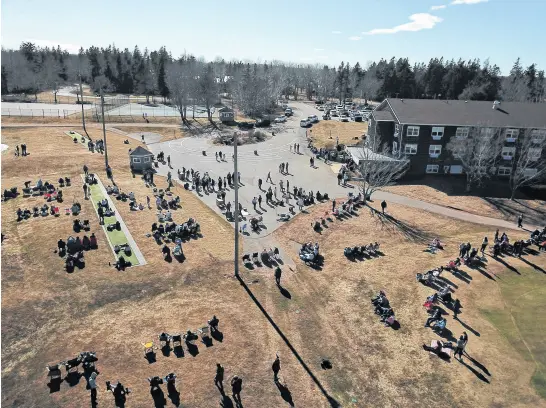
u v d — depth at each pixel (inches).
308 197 2223.2
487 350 1127.0
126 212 1931.6
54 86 6417.3
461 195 2395.4
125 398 925.8
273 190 2389.3
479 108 2829.7
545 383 1016.2
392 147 2871.6
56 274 1406.3
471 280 1471.5
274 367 1018.1
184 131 3973.9
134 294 1325.0
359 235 1850.4
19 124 3784.5
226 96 7180.1
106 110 4707.2
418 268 1558.8
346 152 3011.8
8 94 5851.4
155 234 1696.6
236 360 1066.7
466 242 1791.3
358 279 1481.3
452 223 2011.6
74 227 1721.2
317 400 960.9
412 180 2657.5
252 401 944.3
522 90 5103.3
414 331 1202.6
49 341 1099.3
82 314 1214.9
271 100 5403.5
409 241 1802.4
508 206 2240.4
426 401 967.0
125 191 2224.4
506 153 2652.6
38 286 1337.4
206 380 993.5
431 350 1123.3
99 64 7711.6
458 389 998.4
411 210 2151.8
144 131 3905.0
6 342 1087.6
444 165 2746.1
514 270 1547.7
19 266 1445.6
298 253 1672.0
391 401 965.8
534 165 2620.6
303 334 1186.6
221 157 3063.5
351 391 992.9
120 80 6879.9
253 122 4421.8
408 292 1396.4
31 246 1579.7
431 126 2667.3
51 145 3075.8
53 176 2407.7
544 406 949.8
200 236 1756.9
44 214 1849.2
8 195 2052.2
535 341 1163.9
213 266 1525.6
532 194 2448.3
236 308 1288.1
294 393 976.3
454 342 1155.3
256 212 2059.5
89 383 940.0
